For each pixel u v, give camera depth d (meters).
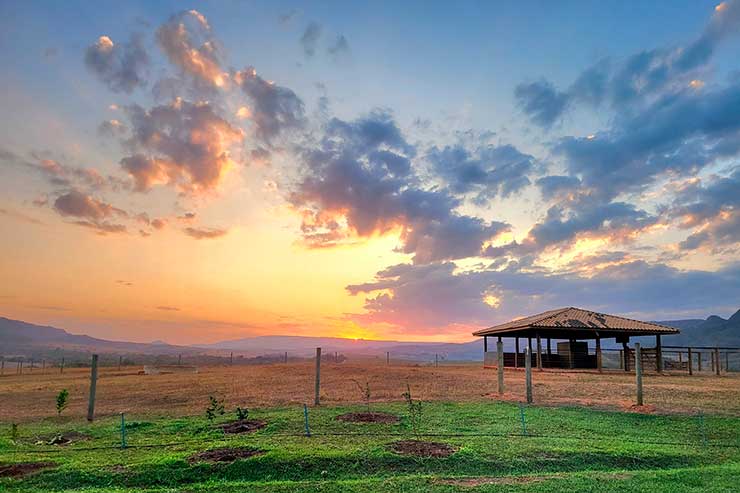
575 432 14.79
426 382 27.22
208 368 46.25
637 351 19.09
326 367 41.41
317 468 11.34
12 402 22.36
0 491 9.95
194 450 12.48
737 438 14.45
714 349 37.38
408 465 11.59
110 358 94.81
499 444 13.10
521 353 42.06
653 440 14.08
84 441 13.95
